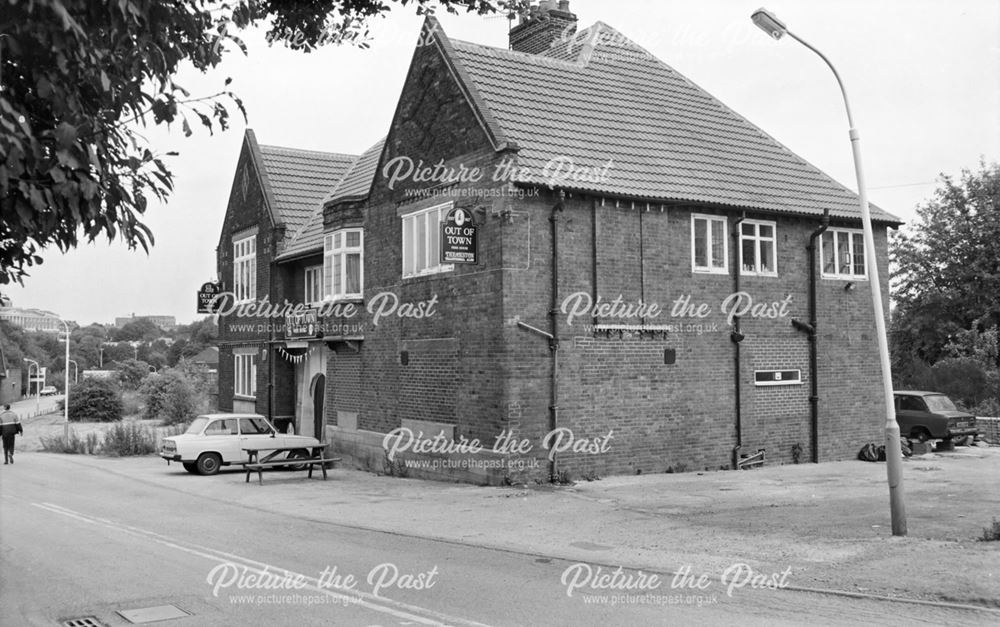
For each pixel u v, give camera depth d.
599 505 14.78
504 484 17.27
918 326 38.53
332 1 9.52
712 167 21.25
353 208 23.36
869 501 14.36
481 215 18.02
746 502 14.69
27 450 37.22
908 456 22.53
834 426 22.16
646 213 19.27
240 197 32.91
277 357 29.38
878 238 23.55
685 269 19.81
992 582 8.27
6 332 117.06
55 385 137.00
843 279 22.53
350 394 23.78
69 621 7.71
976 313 37.38
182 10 5.88
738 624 7.41
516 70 20.69
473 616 7.76
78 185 5.06
